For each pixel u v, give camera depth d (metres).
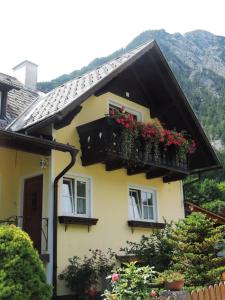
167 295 5.74
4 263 5.39
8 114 10.90
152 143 10.98
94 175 10.48
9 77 13.12
